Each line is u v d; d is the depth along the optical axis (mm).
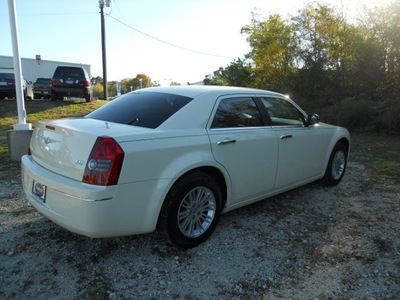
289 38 20312
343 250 2994
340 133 4777
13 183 4582
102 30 20250
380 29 15266
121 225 2432
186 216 2857
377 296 2344
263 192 3619
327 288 2426
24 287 2316
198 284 2426
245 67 27328
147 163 2480
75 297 2234
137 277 2488
